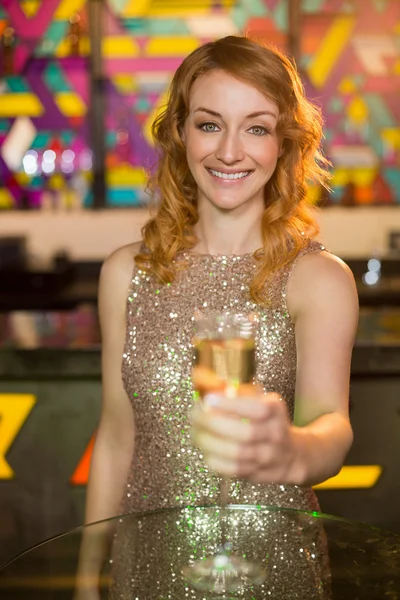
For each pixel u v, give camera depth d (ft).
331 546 4.67
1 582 4.39
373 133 17.39
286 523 4.97
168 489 5.65
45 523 8.87
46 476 8.84
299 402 5.28
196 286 5.76
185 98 5.53
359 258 17.03
